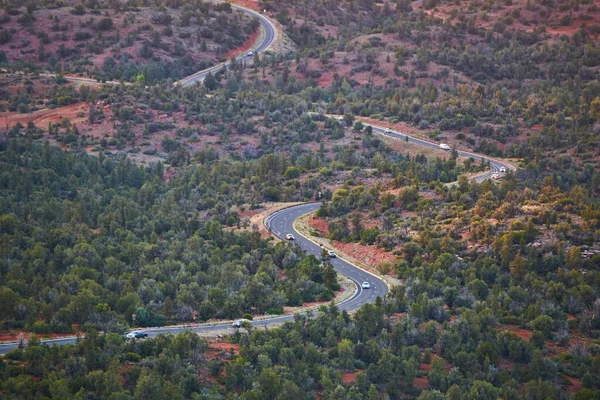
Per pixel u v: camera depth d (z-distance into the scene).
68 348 168.12
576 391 178.25
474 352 188.75
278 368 170.62
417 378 179.50
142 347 175.25
